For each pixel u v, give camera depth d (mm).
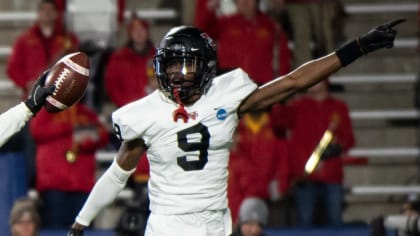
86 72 16844
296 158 31672
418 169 35625
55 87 16625
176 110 16828
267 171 30312
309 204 31719
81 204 30672
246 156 30312
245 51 32812
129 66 32500
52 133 30422
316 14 35344
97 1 36625
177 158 16875
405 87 37281
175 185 16906
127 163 17391
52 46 33000
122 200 33375
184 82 16656
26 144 32031
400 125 36750
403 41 37906
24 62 32969
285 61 33281
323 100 31984
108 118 34688
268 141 30406
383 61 37719
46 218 30531
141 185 29328
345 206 34562
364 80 37062
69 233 18047
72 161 30531
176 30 16797
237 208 29938
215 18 33156
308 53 35156
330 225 31453
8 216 29938
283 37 33281
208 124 16875
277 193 30625
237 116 17156
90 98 34156
